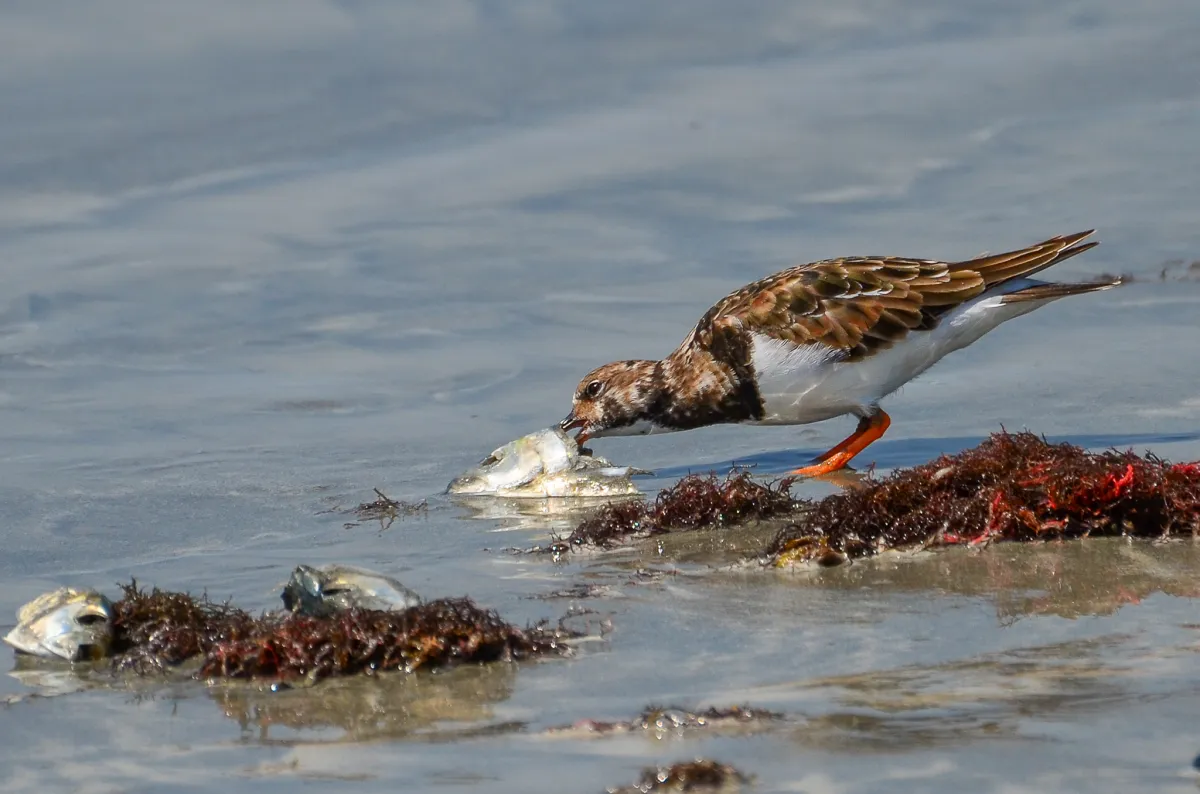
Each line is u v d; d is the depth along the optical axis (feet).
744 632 26.96
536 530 36.45
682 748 21.45
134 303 58.44
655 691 24.07
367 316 57.26
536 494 40.29
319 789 20.95
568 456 40.88
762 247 62.54
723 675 24.62
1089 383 47.78
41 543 36.17
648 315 56.65
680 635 26.96
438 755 21.88
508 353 53.67
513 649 26.04
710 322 45.50
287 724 23.52
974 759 20.65
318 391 50.31
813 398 44.96
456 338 55.21
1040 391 47.37
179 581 32.58
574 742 22.02
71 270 61.52
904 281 44.70
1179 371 48.34
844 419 49.19
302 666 25.49
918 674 24.14
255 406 48.91
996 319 45.29
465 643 25.81
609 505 35.94
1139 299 55.11
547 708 23.52
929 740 21.33
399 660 25.59
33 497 40.19
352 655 25.59
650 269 60.95
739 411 45.73
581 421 46.24
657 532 34.99
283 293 59.31
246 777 21.65
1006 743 21.13
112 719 24.14
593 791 20.24
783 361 44.47
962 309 44.86
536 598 29.89
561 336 55.11
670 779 20.24
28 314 57.31
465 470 42.68
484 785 20.75
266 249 63.57
